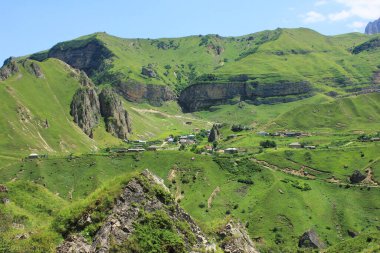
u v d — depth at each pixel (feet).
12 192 238.68
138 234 98.73
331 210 638.94
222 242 124.47
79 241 100.63
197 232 110.52
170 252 99.40
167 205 109.81
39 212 229.04
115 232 97.76
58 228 109.50
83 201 112.78
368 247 354.54
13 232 140.67
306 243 533.96
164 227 103.45
